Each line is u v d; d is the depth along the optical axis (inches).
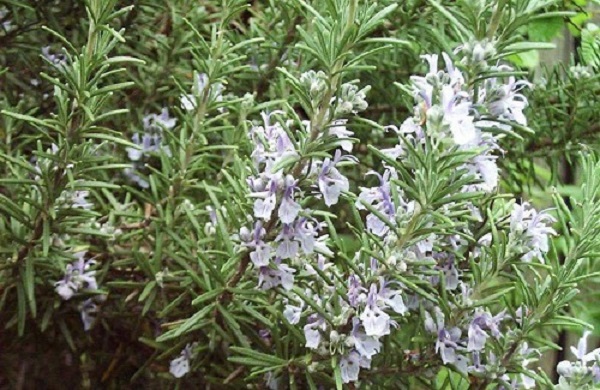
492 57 12.1
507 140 17.4
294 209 11.8
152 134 15.8
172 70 16.4
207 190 13.1
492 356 12.6
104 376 14.8
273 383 12.9
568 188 20.3
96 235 13.7
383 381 12.9
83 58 12.3
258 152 12.2
